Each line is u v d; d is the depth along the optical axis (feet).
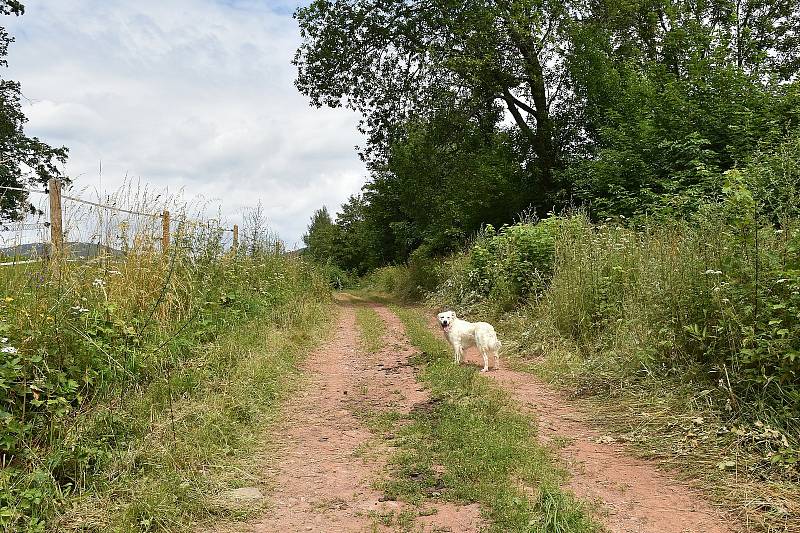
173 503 12.35
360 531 11.64
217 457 15.39
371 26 71.36
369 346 34.83
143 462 14.10
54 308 15.97
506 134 74.95
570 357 26.53
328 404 21.88
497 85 67.97
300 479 14.51
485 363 27.07
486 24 63.16
